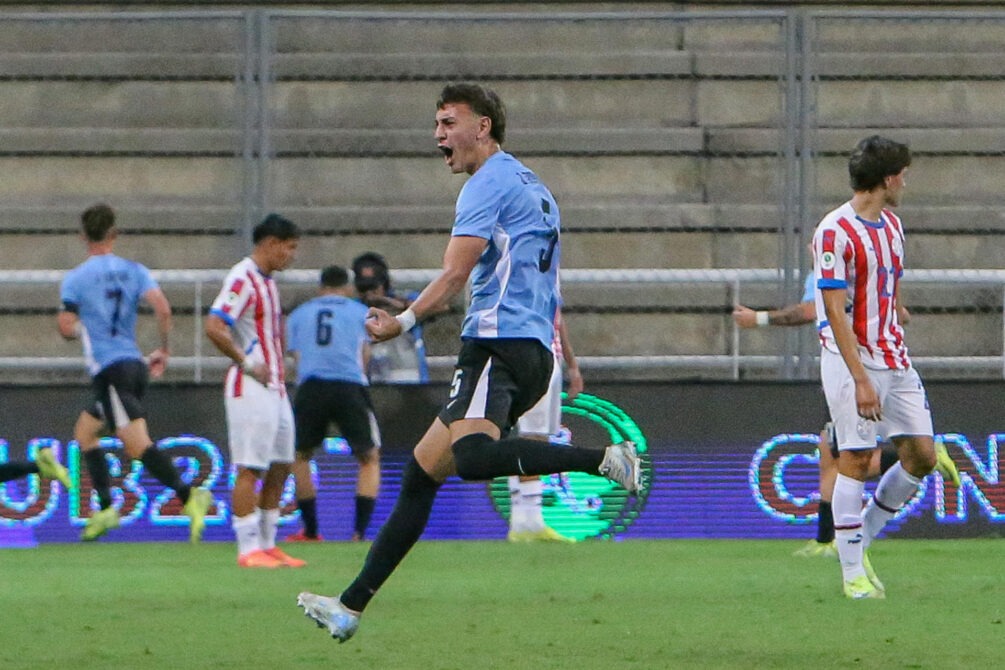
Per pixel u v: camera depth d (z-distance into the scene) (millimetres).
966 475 38688
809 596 25516
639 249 44812
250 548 31750
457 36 47844
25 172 45812
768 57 46906
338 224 44344
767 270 40875
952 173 45406
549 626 21562
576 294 43844
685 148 45938
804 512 38812
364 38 47562
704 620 22188
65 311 36469
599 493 38625
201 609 24016
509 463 17516
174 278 40750
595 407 38656
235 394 31859
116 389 36469
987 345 43062
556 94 46594
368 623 22000
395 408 38688
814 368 39656
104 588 27406
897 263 25109
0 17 38375
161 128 46594
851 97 45812
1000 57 46094
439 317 41281
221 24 48219
